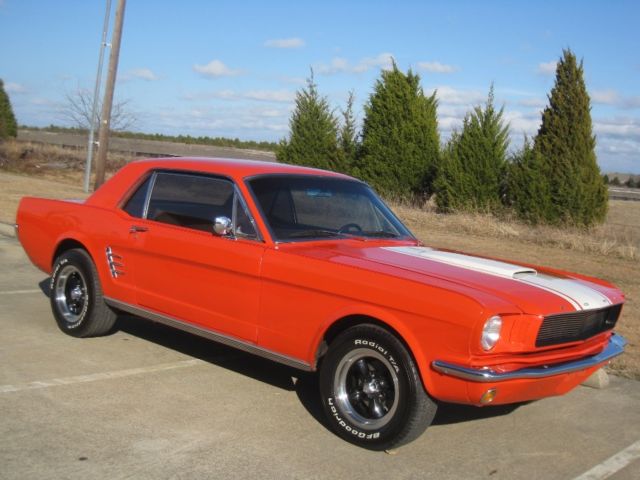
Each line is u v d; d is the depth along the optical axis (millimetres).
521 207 19219
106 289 6027
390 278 4242
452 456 4379
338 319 4441
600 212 19141
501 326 3971
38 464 3838
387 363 4215
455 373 3910
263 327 4840
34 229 6738
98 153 17734
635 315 8594
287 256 4703
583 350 4508
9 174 26281
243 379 5570
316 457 4195
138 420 4566
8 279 8727
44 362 5629
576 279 5031
